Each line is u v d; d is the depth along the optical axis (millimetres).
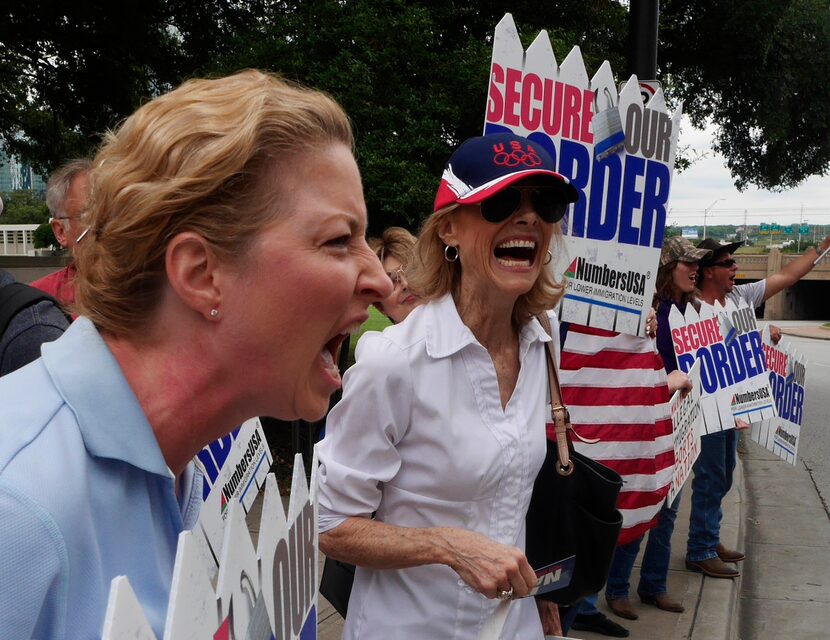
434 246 1694
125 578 613
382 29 6398
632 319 3010
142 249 800
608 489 1822
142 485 820
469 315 1696
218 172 781
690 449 3598
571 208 2811
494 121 2564
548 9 8352
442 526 1631
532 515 1832
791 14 11602
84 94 9938
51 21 8570
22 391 771
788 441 5570
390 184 6324
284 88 858
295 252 826
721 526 5590
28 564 661
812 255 5777
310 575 1235
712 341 4504
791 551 5473
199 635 744
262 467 2031
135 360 848
